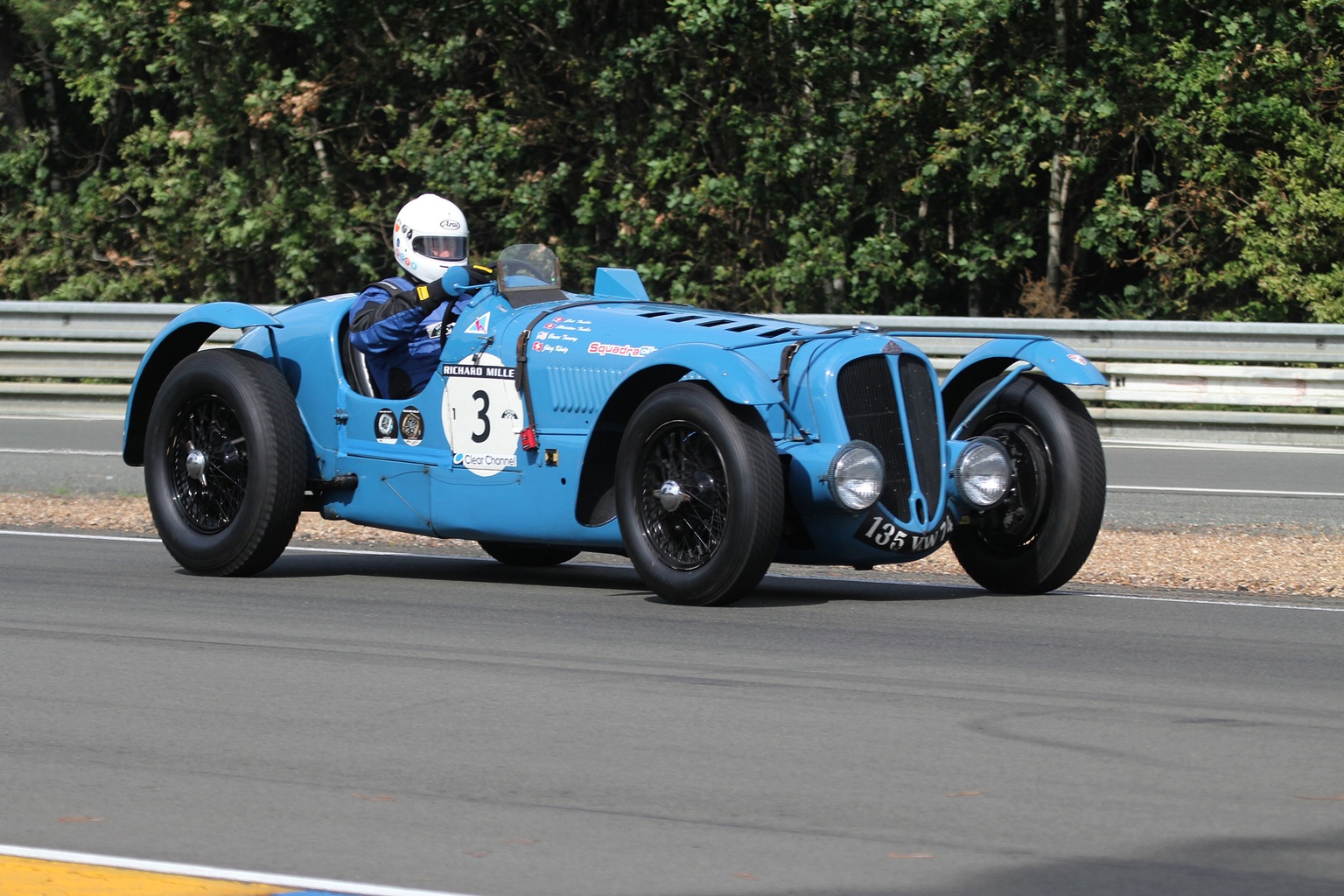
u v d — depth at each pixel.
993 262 64.19
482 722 15.37
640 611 21.88
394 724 15.26
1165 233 63.72
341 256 68.75
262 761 13.98
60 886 10.88
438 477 24.44
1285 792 13.12
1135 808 12.66
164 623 20.70
